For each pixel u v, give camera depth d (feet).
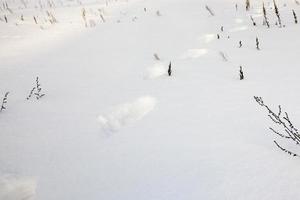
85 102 8.44
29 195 5.39
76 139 6.84
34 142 6.89
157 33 14.17
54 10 22.06
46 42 14.71
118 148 6.31
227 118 6.87
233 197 4.64
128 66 10.71
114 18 18.01
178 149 6.00
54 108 8.29
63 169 5.92
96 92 8.96
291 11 15.38
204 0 18.93
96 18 18.75
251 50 10.96
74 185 5.46
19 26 17.90
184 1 19.15
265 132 6.22
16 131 7.38
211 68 9.74
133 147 6.27
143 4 20.34
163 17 16.42
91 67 10.98
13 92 9.52
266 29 13.16
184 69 9.89
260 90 7.91
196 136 6.34
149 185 5.16
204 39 12.73
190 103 7.70
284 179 4.83
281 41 11.46
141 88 8.86
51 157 6.32
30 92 9.43
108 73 10.28
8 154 6.54
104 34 14.94
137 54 11.85
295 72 8.67
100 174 5.63
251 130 6.33
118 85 9.25
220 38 12.66
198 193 4.82
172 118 7.14
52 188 5.46
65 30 16.65
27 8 24.08
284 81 8.22
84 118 7.65
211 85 8.53
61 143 6.76
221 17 15.58
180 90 8.46
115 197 5.02
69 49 13.32
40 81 10.16
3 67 11.77
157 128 6.82
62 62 11.78
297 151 5.53
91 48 13.15
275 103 7.20
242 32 13.14
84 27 16.93
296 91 7.61
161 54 11.58
